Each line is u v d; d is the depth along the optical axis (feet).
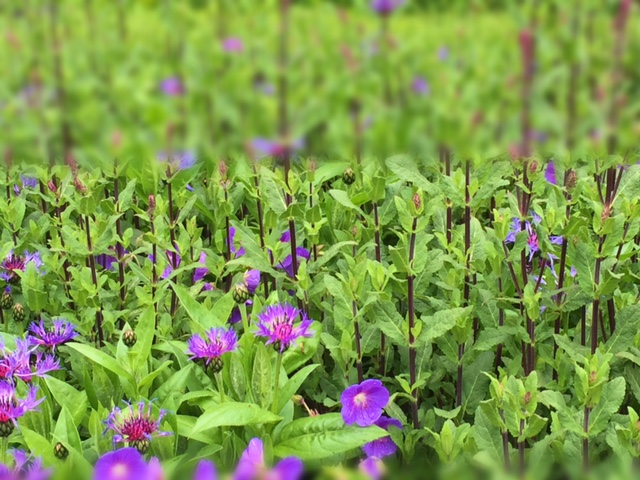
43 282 4.37
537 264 4.38
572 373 3.70
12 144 5.83
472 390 3.74
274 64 8.22
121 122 7.98
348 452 3.53
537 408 3.65
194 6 9.98
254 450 3.00
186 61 8.61
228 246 4.57
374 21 10.36
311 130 5.40
